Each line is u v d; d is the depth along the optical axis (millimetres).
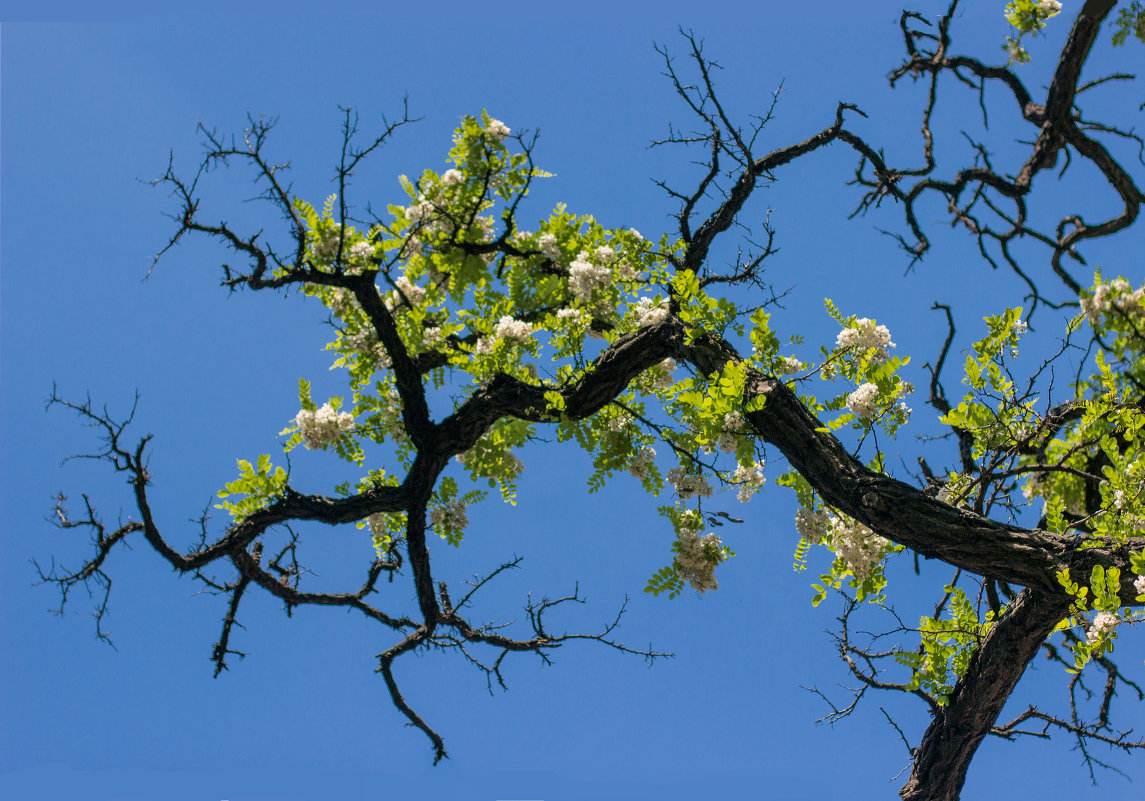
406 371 5793
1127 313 4695
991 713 6254
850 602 6094
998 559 4320
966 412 5426
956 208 5844
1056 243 5793
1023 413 5562
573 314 6082
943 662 5965
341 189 4938
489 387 5945
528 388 5859
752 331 5238
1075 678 6461
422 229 6012
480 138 5922
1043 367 5246
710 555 5574
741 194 6094
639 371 5801
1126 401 5059
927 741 6711
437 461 6051
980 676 6027
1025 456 6254
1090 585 4219
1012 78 6047
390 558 6801
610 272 6305
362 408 6363
